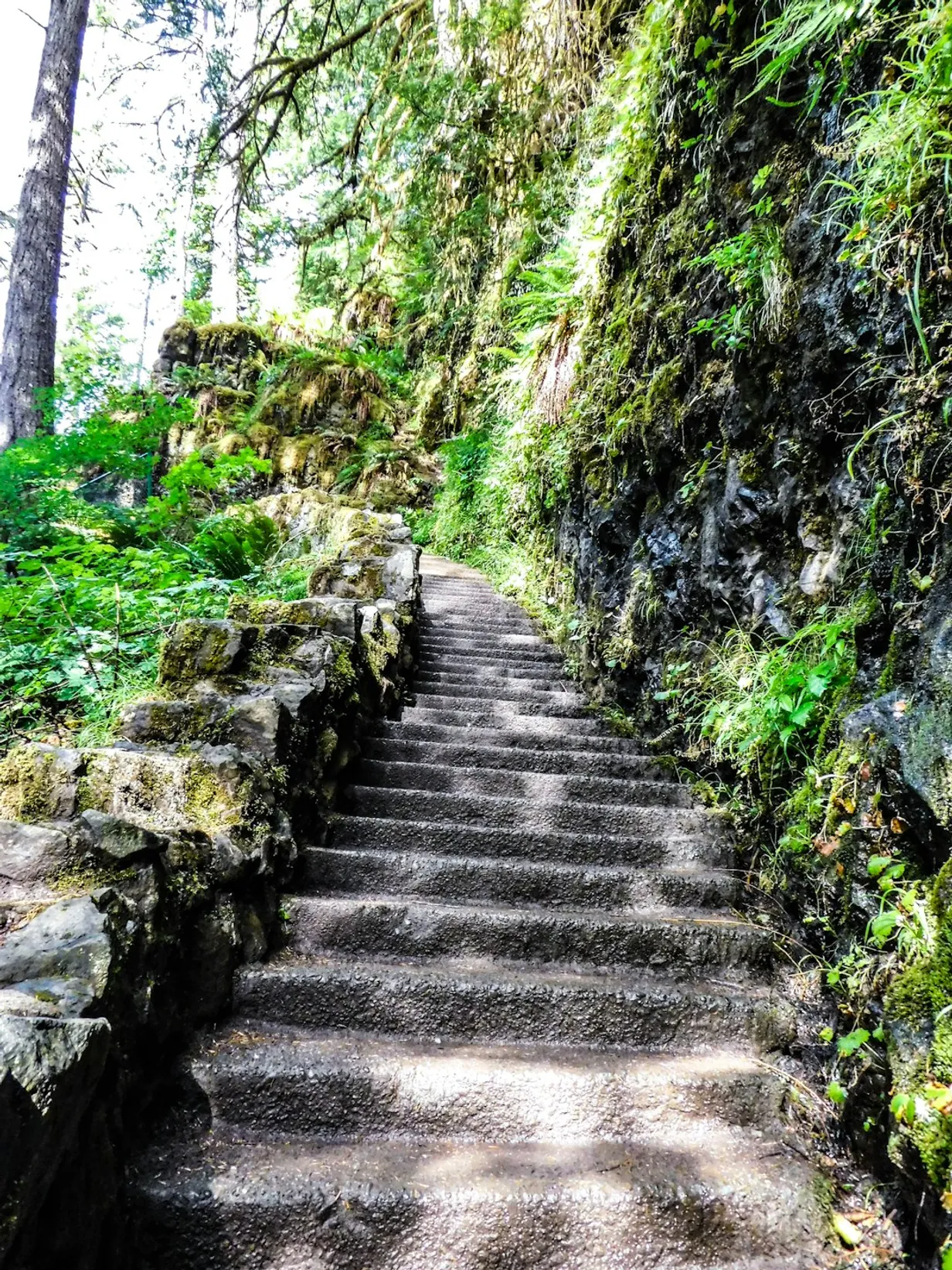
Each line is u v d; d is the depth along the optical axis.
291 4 7.10
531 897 2.35
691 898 2.39
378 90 6.73
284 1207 1.36
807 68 2.30
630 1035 1.91
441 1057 1.73
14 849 1.52
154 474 10.05
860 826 1.77
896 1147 1.39
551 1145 1.62
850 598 2.03
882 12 1.81
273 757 2.18
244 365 12.00
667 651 3.22
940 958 1.41
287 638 2.79
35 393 6.77
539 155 6.22
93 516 5.26
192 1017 1.70
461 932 2.12
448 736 3.37
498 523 7.52
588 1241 1.42
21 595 3.32
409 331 12.24
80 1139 1.14
